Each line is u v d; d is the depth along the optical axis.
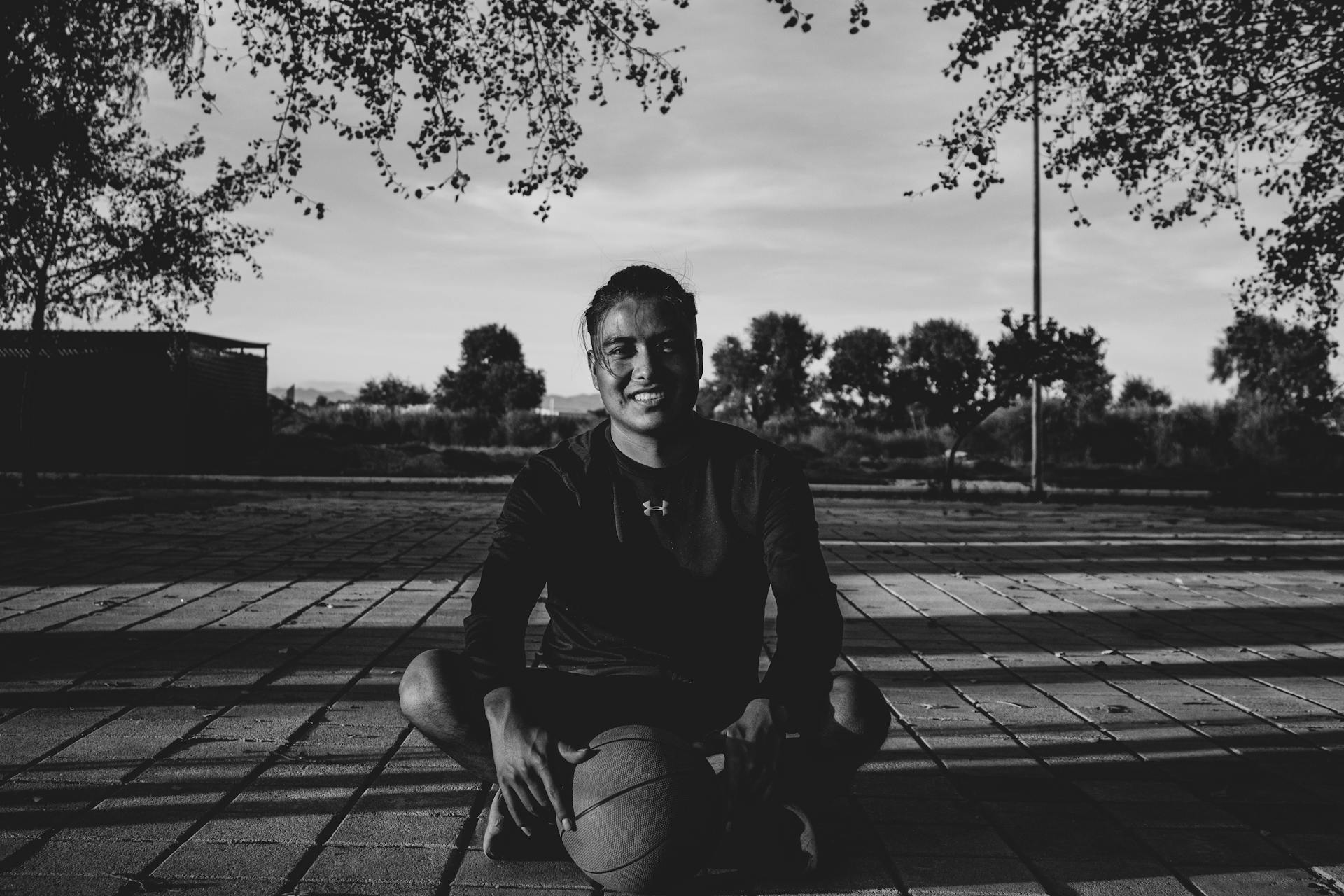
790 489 2.76
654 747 2.46
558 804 2.42
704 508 2.73
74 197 14.23
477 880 2.67
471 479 23.30
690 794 2.42
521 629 2.70
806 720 2.64
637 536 2.73
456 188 11.17
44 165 12.59
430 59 10.62
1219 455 30.89
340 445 27.91
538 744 2.44
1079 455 32.41
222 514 13.03
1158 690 4.91
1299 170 13.13
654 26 10.98
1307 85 11.98
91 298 15.35
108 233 14.97
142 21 11.82
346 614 6.35
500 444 34.97
